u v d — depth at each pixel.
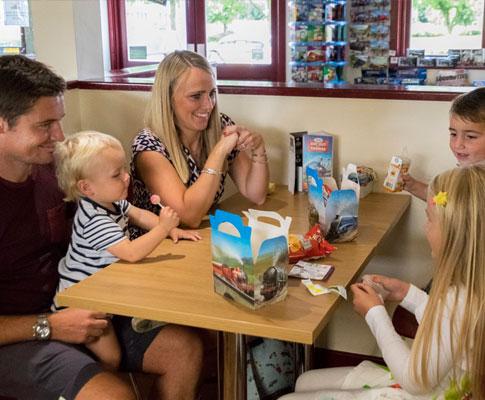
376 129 2.75
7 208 2.04
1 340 1.93
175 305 1.69
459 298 1.55
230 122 2.71
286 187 2.85
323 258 1.99
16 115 1.92
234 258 1.66
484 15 5.05
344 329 2.96
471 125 2.28
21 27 4.09
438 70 5.06
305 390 1.95
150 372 2.10
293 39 4.75
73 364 1.86
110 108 3.09
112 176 2.03
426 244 2.76
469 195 1.56
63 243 2.20
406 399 1.70
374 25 5.08
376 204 2.57
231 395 1.87
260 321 1.59
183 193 2.31
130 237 2.38
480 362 1.52
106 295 1.76
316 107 2.80
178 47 5.47
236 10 5.34
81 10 3.12
